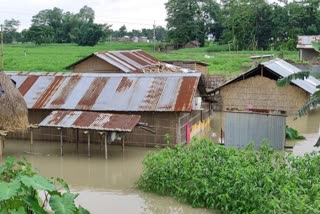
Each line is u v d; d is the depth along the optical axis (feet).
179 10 303.68
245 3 276.00
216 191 43.42
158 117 71.77
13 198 25.04
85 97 76.54
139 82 77.66
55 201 25.91
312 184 39.96
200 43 305.94
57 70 155.33
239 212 39.93
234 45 270.05
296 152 66.64
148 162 50.98
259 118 65.98
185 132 74.79
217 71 161.17
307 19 257.75
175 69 123.85
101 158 66.90
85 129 65.57
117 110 72.13
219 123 97.55
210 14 329.52
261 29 271.08
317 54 174.70
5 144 76.18
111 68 116.37
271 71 99.71
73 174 59.31
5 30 383.04
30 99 78.18
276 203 34.68
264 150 48.16
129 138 73.72
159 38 520.01
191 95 72.02
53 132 77.20
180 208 45.09
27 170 31.71
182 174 46.98
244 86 103.86
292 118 98.32
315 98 54.03
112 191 51.93
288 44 245.04
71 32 341.62
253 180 40.60
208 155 48.03
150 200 47.96
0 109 61.57
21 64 172.35
